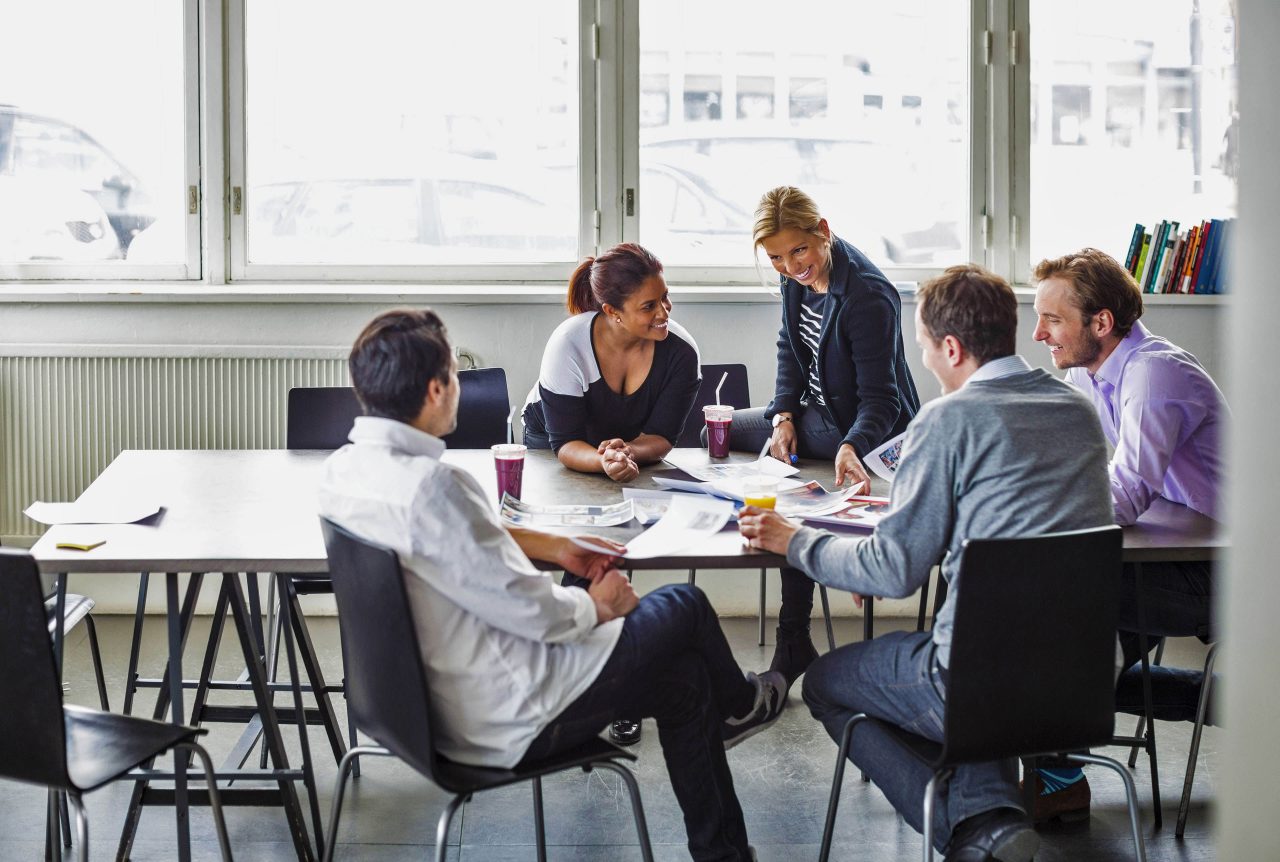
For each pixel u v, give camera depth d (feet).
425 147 13.94
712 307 13.83
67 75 13.64
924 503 7.17
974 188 14.14
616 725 10.85
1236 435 4.85
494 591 6.59
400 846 9.14
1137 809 7.20
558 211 14.10
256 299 13.38
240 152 13.75
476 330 13.73
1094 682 6.97
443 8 13.78
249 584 9.70
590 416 10.41
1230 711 4.93
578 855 9.01
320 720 9.83
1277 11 4.64
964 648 6.68
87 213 13.82
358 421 6.88
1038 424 7.11
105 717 7.50
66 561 7.38
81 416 13.53
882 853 9.09
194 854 8.99
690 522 8.14
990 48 13.96
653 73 13.91
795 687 12.17
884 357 10.34
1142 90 14.20
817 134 14.07
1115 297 8.85
